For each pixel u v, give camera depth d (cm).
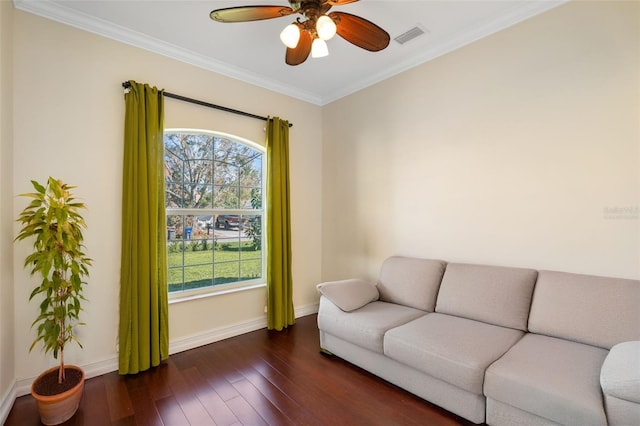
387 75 320
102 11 222
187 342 280
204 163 306
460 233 266
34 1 208
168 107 272
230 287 321
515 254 235
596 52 199
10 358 195
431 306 251
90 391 211
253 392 209
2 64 185
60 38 221
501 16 234
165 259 257
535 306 201
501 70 240
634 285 175
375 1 215
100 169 236
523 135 230
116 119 244
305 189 381
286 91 359
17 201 204
